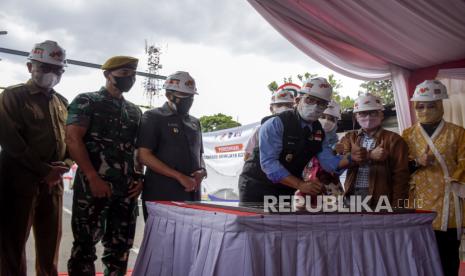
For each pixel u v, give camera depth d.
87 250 2.64
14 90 2.70
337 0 3.84
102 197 2.67
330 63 4.79
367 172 3.22
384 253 1.77
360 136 3.42
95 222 2.68
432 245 1.92
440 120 3.23
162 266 2.03
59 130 2.84
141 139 2.83
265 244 1.55
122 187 2.78
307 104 2.38
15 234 2.62
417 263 1.84
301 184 2.22
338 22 4.19
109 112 2.77
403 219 1.83
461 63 4.70
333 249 1.66
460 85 5.10
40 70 2.69
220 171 7.70
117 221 2.79
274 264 1.54
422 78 5.00
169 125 2.88
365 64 4.94
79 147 2.60
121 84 2.79
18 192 2.64
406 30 4.12
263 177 2.59
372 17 3.97
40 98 2.78
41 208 2.75
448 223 3.04
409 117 5.01
